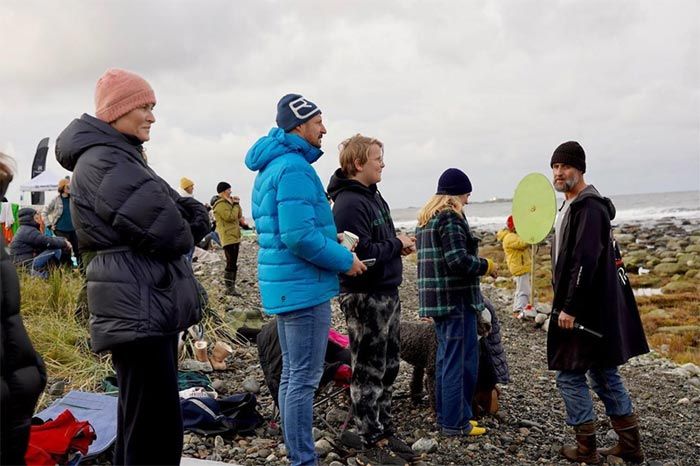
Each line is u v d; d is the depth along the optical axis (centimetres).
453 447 511
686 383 877
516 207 1009
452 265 497
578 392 504
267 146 396
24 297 777
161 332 319
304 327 392
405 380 695
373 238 459
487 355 581
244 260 1852
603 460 512
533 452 524
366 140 462
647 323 1512
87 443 412
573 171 504
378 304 456
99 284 316
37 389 270
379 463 458
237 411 520
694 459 545
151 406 324
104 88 331
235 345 788
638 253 3053
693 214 6950
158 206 316
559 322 493
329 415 554
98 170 315
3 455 260
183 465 424
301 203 380
